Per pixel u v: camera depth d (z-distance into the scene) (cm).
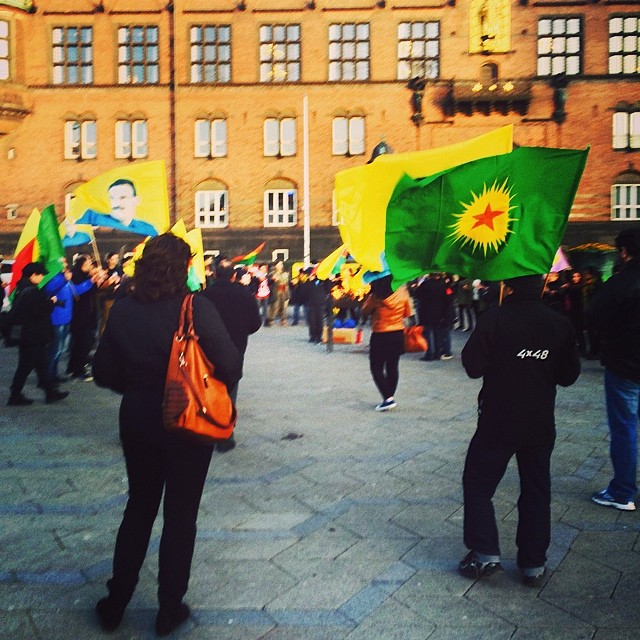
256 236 3450
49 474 564
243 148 3447
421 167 630
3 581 371
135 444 312
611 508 480
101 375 319
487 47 3344
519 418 357
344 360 1321
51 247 890
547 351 358
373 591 359
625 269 464
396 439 680
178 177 3444
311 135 3438
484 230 454
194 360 300
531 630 320
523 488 370
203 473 316
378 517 465
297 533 437
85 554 405
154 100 3431
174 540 311
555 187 434
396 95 3397
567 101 3338
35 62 3406
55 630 322
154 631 321
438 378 1079
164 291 316
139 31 3444
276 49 3453
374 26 3403
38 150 3419
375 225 650
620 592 358
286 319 2444
